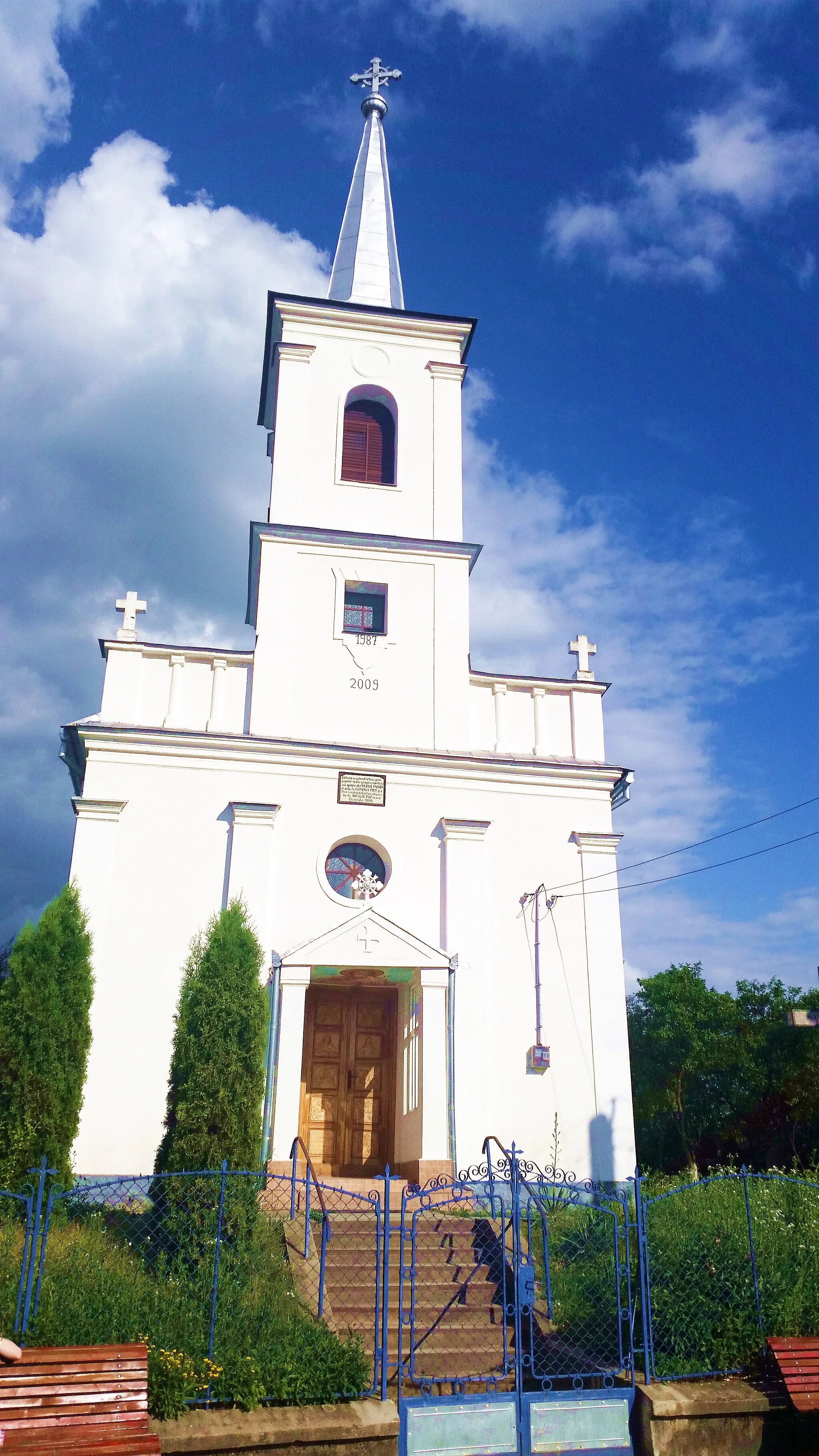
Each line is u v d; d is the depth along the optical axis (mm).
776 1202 11500
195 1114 11516
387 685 18094
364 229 24031
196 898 16016
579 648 19250
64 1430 7223
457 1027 16016
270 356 22094
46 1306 8531
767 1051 30188
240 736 16844
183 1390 8062
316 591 18422
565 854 17516
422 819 17219
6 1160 11703
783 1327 9586
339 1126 16906
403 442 20047
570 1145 15867
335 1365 8555
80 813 16094
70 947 12805
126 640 17484
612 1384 9094
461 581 18969
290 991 15484
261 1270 10109
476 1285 11203
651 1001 33781
